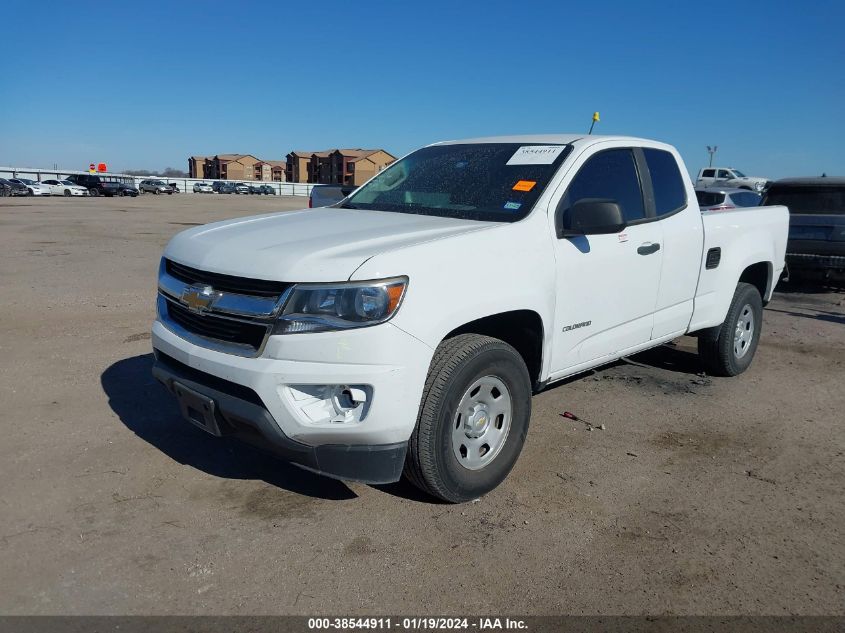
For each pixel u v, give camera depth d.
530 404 3.79
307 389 3.01
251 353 3.07
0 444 4.16
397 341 3.00
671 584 2.95
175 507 3.48
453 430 3.35
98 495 3.58
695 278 5.11
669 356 6.57
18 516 3.36
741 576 3.02
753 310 5.94
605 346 4.37
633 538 3.30
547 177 4.04
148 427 4.47
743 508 3.62
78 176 54.31
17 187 49.31
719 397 5.42
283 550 3.12
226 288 3.26
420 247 3.20
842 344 7.39
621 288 4.35
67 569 2.95
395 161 5.14
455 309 3.22
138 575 2.92
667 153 5.02
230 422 3.22
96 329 7.06
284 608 2.74
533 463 4.11
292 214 4.34
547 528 3.37
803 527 3.44
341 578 2.93
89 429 4.41
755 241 5.80
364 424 2.99
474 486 3.51
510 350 3.57
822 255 10.32
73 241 16.25
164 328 3.59
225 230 3.80
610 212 3.71
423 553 3.13
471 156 4.64
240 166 136.50
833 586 2.96
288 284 3.02
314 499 3.60
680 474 4.01
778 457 4.29
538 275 3.70
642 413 5.01
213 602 2.76
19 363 5.80
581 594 2.87
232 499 3.58
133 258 13.15
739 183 35.41
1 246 14.69
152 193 72.81
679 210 4.95
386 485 3.79
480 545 3.20
